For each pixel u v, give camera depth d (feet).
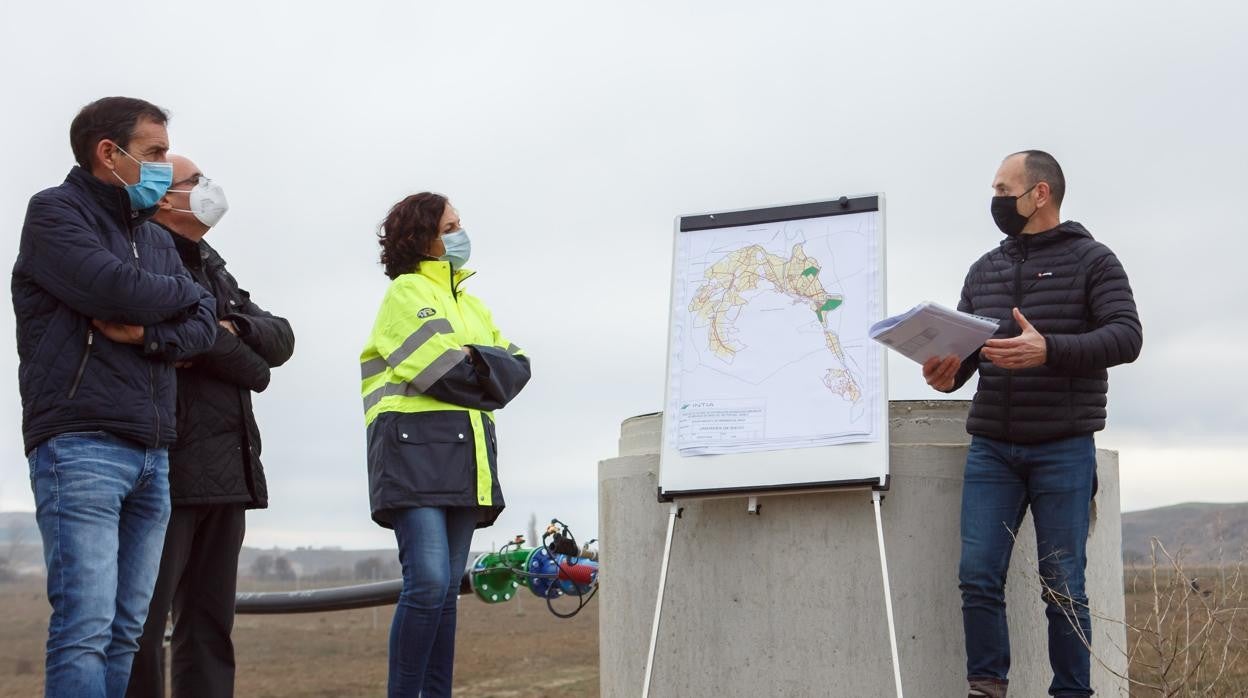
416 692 14.52
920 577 15.02
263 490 15.07
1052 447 13.83
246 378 14.71
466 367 14.74
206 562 14.84
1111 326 13.41
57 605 11.76
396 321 14.99
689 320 16.12
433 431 14.80
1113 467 16.47
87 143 12.62
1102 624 15.74
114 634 12.48
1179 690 14.24
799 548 15.37
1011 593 15.06
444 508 14.88
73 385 12.00
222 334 14.40
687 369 15.89
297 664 74.43
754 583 15.55
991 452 14.17
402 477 14.62
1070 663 13.67
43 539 11.99
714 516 15.83
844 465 14.76
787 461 15.01
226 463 14.52
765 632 15.43
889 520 15.14
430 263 15.64
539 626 77.25
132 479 12.32
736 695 15.49
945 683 14.87
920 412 15.62
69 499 11.87
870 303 15.46
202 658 14.82
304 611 25.73
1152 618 14.26
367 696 60.64
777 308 15.83
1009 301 14.33
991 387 14.14
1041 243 14.32
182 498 14.14
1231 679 14.25
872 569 15.10
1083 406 13.82
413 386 14.90
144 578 12.67
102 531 11.96
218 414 14.52
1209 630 14.03
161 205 14.51
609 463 17.25
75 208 12.32
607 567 17.13
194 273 14.82
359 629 94.73
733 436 15.33
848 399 15.08
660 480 15.46
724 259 16.29
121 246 12.67
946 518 15.10
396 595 25.48
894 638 13.76
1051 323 14.01
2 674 70.90
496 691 49.98
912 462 15.20
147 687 14.03
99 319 12.14
